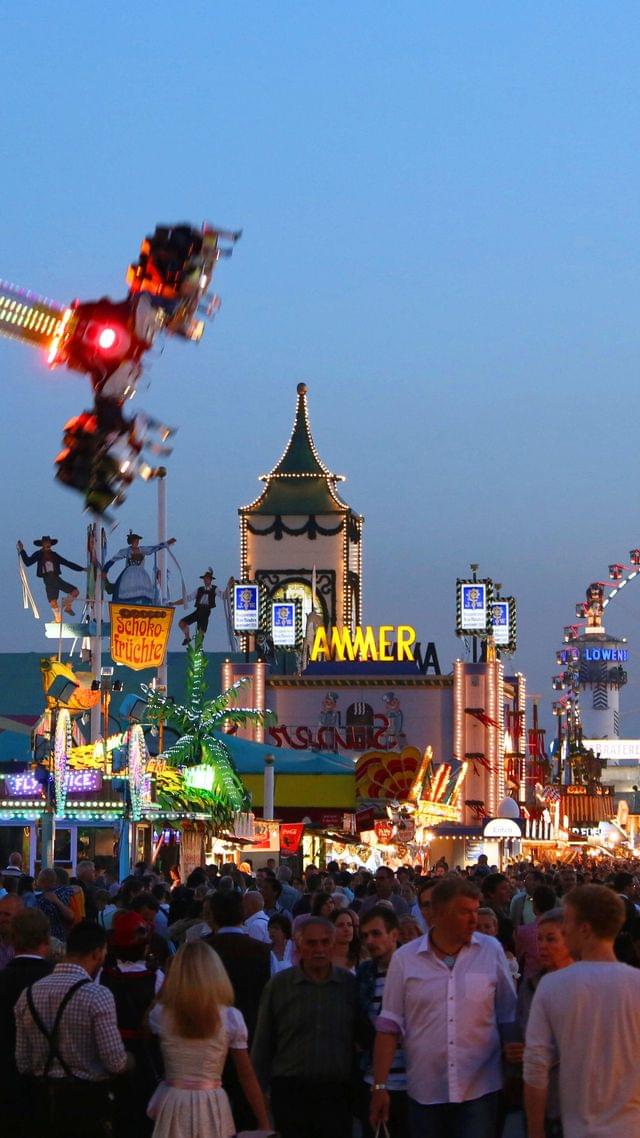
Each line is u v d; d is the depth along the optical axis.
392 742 125.88
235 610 135.00
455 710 125.25
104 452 17.81
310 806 63.53
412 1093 16.59
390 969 16.92
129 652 67.88
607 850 155.38
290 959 23.97
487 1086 16.56
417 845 86.50
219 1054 16.12
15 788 54.53
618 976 14.23
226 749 60.69
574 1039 14.15
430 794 87.12
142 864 42.38
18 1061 16.70
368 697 126.88
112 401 17.73
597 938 14.53
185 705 60.28
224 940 21.36
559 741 188.50
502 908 29.31
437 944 16.86
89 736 70.50
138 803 53.19
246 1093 16.58
